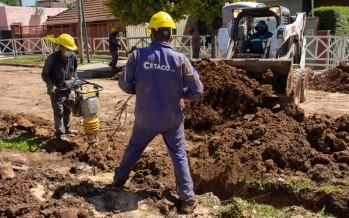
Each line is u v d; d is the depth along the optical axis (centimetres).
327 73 1280
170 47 439
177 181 458
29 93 1218
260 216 440
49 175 550
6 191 475
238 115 755
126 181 537
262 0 2231
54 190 506
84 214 432
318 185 494
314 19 1712
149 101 434
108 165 604
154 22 439
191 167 584
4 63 2156
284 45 973
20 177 535
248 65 827
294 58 1097
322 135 595
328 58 1567
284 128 619
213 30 1755
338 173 515
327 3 2145
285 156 547
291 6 2153
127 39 2247
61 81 659
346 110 921
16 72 1784
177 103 443
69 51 645
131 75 443
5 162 586
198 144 687
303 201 482
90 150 637
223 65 821
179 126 454
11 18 3591
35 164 605
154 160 595
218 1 1627
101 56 2338
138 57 437
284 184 496
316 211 471
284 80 806
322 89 1213
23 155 634
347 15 1894
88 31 2905
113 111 934
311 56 1598
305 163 536
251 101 762
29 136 728
